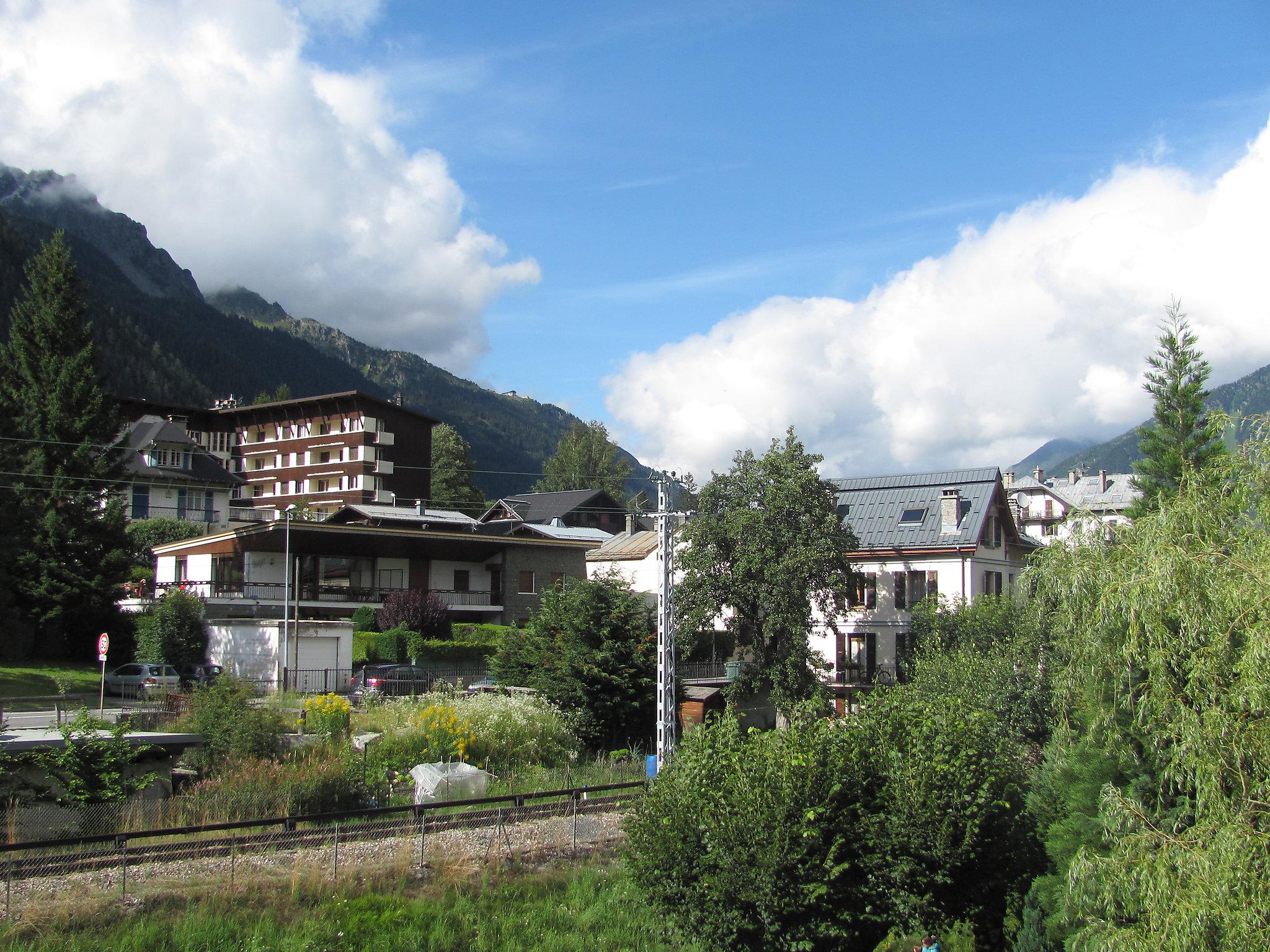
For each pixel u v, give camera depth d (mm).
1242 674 12078
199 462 76125
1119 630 14664
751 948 17516
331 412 90438
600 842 24109
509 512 79938
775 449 41250
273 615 49062
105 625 46250
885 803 18031
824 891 16578
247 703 28344
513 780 29391
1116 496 86188
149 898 17609
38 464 46750
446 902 20250
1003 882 18734
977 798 17719
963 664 31500
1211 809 11906
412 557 55188
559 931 20359
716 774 17953
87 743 23188
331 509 86375
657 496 29219
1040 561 17391
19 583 44156
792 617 38938
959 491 52375
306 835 21359
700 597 40094
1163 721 13641
